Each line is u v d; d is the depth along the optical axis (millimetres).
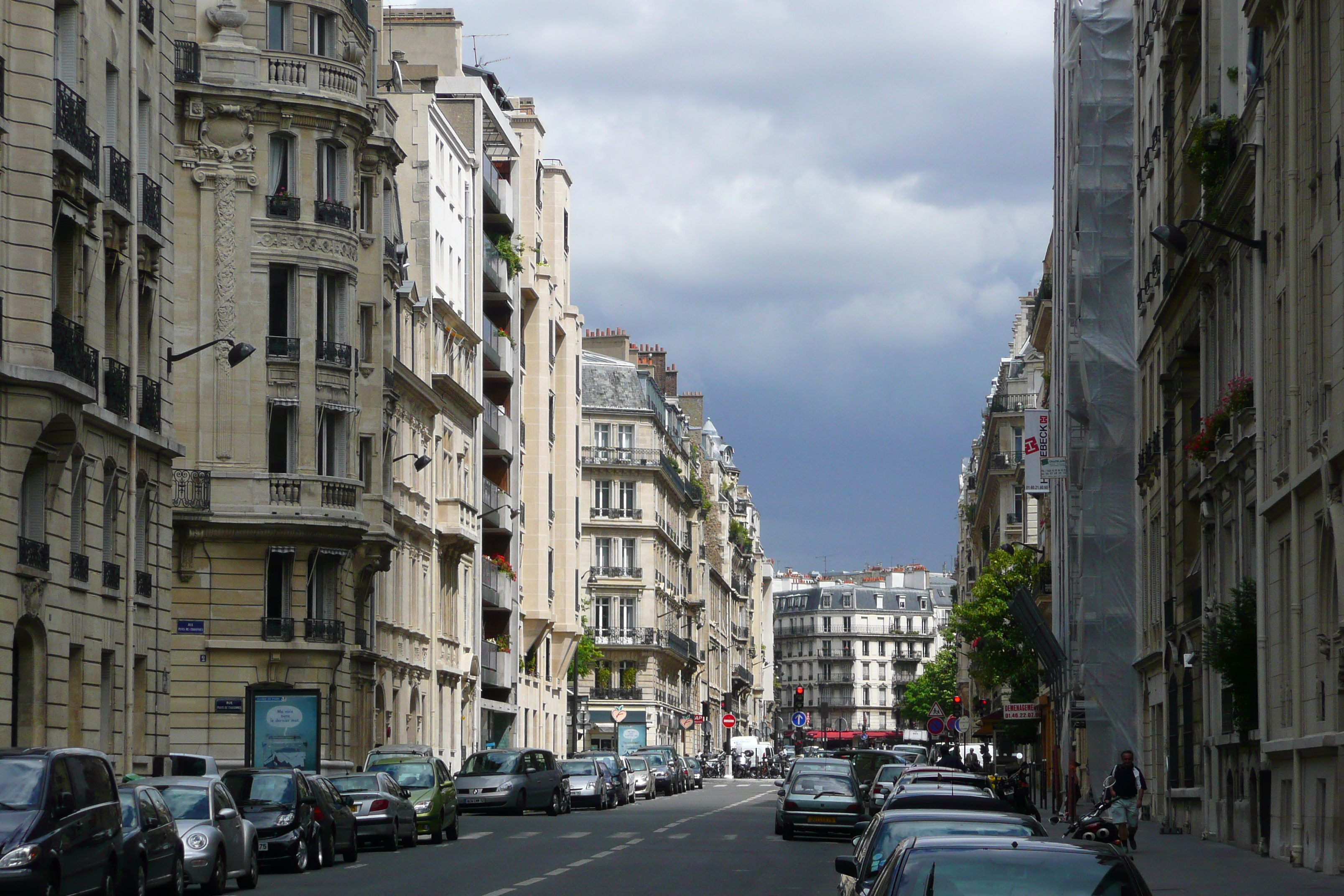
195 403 54344
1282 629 35375
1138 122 58719
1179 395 49375
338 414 57312
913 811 18203
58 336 37656
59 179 37719
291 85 55562
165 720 44969
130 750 41844
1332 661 31047
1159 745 54781
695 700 158875
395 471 66125
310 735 51938
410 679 69312
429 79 81750
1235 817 41531
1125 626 58938
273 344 55281
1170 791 51250
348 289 57438
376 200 60062
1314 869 32062
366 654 60094
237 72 54938
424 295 71500
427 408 72438
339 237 56812
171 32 46344
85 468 39688
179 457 48688
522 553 94938
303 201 55906
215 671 54094
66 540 38312
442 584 75938
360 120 57469
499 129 89312
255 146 55250
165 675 45031
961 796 21547
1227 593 43062
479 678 80125
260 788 35156
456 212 78188
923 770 29828
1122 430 59406
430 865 36688
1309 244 33031
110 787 24703
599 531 133500
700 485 159625
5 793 22422
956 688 170000
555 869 34625
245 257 54812
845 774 47875
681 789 99312
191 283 54500
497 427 87000
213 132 54875
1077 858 12438
